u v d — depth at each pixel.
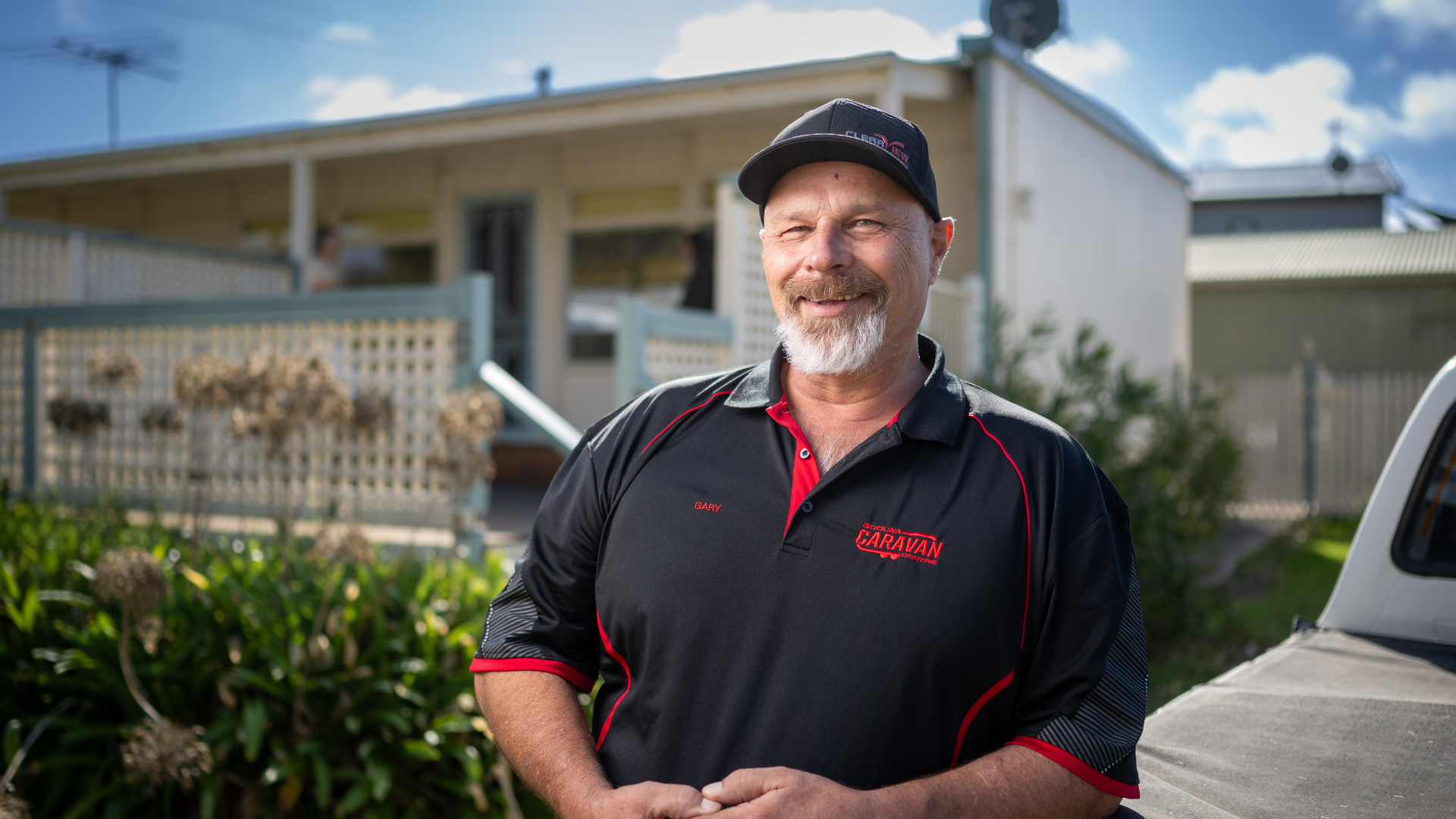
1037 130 9.60
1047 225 9.87
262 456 5.98
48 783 3.52
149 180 12.36
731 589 1.41
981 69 8.52
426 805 3.48
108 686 3.49
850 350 1.46
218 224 12.59
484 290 5.55
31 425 7.11
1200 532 7.71
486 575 4.36
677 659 1.42
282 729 3.41
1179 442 7.86
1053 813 1.30
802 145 1.47
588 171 11.09
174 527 5.83
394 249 11.93
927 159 1.54
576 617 1.60
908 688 1.34
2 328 7.19
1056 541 1.37
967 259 9.18
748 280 6.81
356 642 3.68
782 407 1.50
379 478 5.66
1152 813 1.42
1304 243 23.77
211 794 3.12
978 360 8.42
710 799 1.29
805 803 1.25
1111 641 1.37
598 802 1.36
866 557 1.37
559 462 10.70
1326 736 1.74
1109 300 11.88
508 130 9.50
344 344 5.99
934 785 1.28
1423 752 1.66
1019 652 1.38
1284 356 20.94
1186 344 15.79
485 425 4.07
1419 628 2.32
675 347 6.17
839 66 8.09
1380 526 2.39
